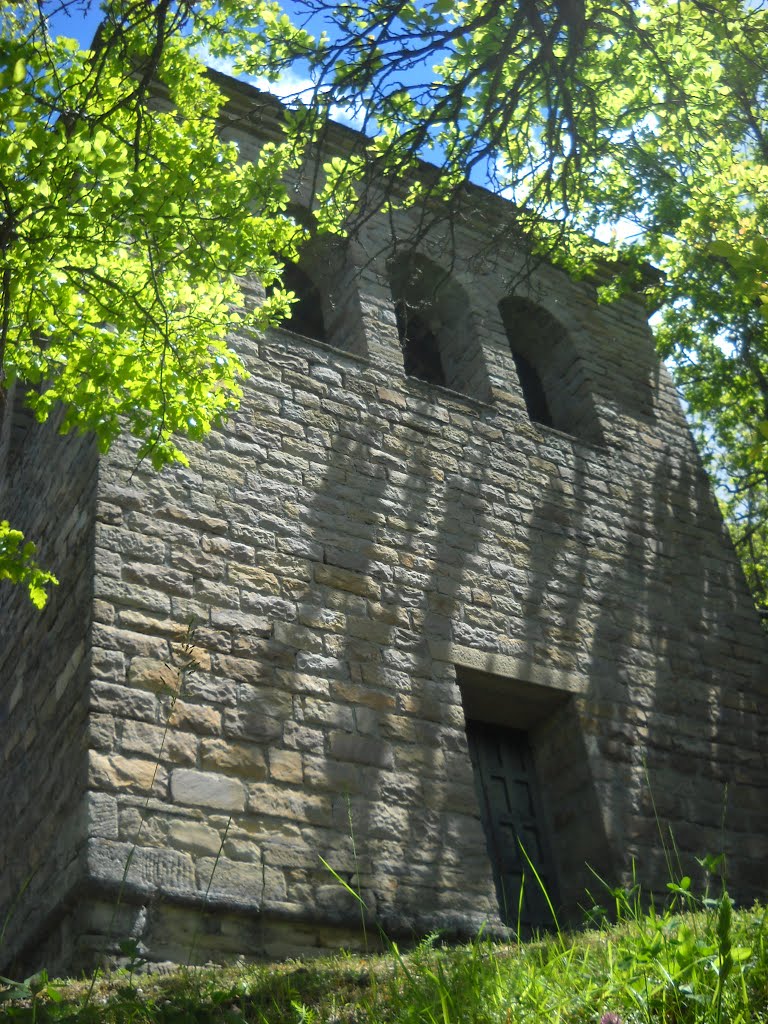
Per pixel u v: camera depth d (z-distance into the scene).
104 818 7.54
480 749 10.84
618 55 9.49
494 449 12.05
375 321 12.27
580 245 12.77
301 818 8.41
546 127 9.02
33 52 6.97
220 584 9.22
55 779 8.31
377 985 4.28
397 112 8.59
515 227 9.62
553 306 14.39
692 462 14.03
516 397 12.80
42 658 9.48
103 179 7.00
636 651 11.59
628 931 4.21
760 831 11.19
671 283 14.66
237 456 10.08
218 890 7.68
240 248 7.95
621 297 15.17
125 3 8.27
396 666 9.74
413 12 7.99
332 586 9.84
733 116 10.55
